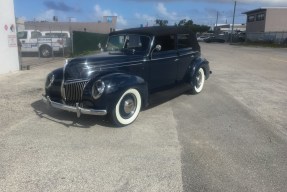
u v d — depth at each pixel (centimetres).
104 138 538
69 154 471
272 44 4894
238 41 6900
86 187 382
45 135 549
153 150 490
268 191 379
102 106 557
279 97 871
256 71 1461
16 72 1297
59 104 593
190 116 675
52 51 2036
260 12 6669
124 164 441
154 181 397
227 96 876
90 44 2598
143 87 617
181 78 822
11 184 386
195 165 441
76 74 584
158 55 711
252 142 530
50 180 396
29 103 766
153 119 648
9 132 562
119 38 739
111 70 613
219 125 616
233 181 400
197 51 888
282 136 559
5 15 1245
